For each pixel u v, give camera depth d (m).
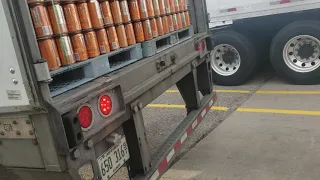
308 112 4.38
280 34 5.48
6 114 1.72
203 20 3.83
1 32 1.55
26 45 1.55
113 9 2.37
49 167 1.71
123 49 2.41
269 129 4.05
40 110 1.61
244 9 5.62
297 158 3.33
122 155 2.20
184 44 3.24
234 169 3.30
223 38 5.80
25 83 1.57
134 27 2.60
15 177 2.23
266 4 5.44
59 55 1.93
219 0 5.79
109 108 2.03
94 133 1.86
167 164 2.69
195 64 3.48
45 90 1.59
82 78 2.10
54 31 1.90
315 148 3.46
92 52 2.13
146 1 2.69
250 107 4.86
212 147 3.82
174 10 3.21
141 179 2.33
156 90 2.66
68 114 1.67
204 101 3.82
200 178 3.23
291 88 5.47
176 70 2.92
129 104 2.27
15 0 1.52
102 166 1.99
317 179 2.96
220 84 6.13
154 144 3.99
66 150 1.63
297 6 5.23
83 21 2.10
